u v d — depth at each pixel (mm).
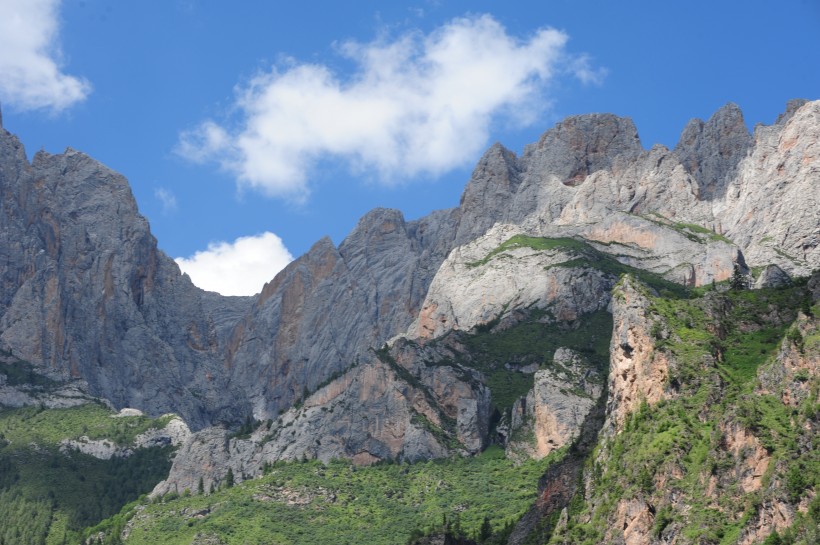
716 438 164875
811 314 171375
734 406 166625
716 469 162000
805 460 155000
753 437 160875
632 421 181750
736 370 180875
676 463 167625
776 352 172375
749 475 158875
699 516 158875
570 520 178625
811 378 163875
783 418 162250
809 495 151000
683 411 176125
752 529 152875
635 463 172625
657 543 161625
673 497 164500
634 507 167500
